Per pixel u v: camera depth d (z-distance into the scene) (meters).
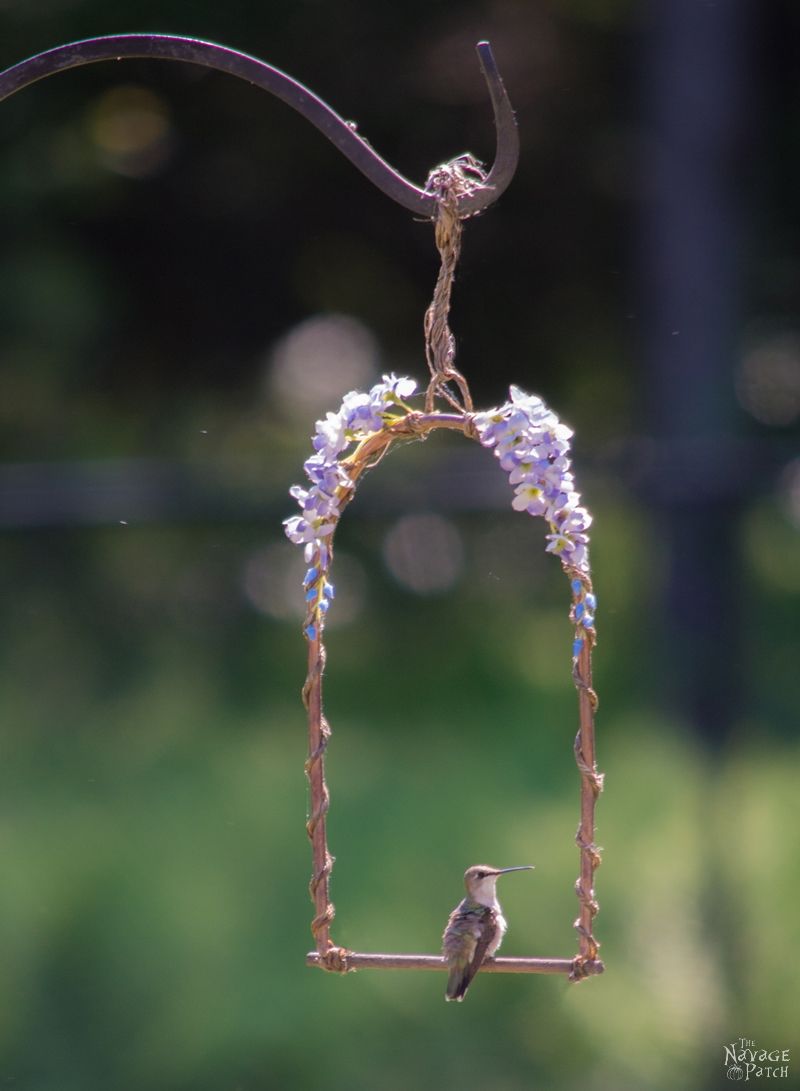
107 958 10.18
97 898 10.63
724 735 13.29
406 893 10.65
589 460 13.13
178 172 17.92
